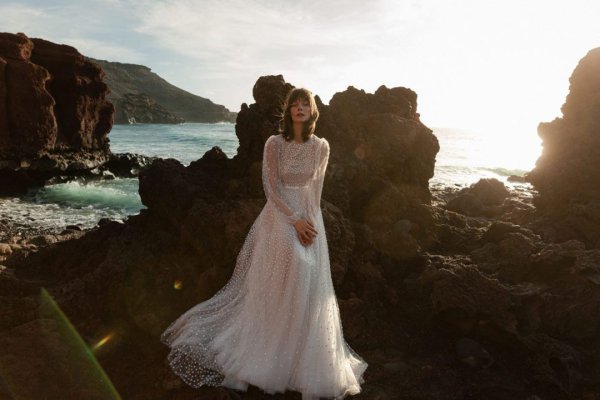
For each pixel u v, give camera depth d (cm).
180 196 496
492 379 347
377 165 596
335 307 341
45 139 1827
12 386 305
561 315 406
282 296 321
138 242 494
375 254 492
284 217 330
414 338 401
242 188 497
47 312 393
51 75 2059
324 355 316
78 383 315
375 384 338
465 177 1873
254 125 566
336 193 530
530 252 477
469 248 538
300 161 339
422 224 566
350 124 627
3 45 1738
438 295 407
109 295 412
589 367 367
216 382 321
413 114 717
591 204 566
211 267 425
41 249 539
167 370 327
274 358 317
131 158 2333
